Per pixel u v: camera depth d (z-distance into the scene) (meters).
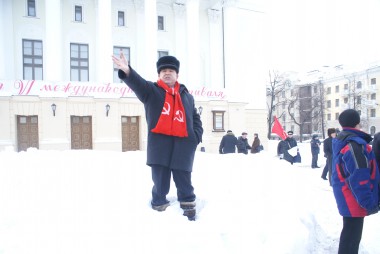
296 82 63.09
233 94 22.89
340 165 3.52
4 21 19.84
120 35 22.58
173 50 24.11
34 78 20.67
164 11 23.95
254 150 16.47
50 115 18.20
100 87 19.27
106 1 20.25
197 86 22.41
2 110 17.47
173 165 3.55
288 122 63.59
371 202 3.24
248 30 26.53
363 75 53.03
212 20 25.09
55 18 19.31
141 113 20.23
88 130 19.38
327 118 59.31
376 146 3.95
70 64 21.41
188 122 3.61
